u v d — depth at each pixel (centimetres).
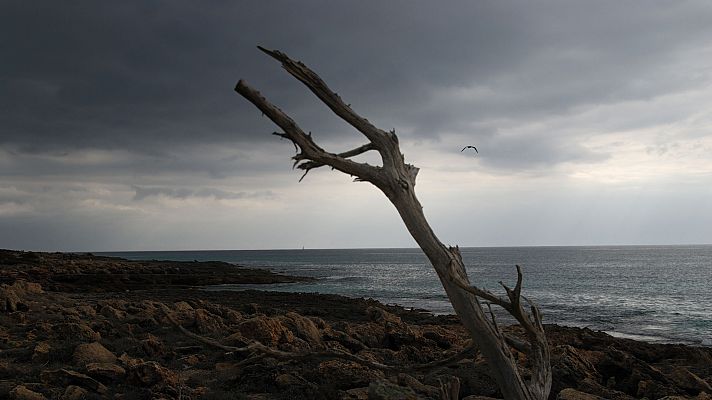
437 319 3347
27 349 1538
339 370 1327
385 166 427
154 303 2981
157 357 1577
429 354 1753
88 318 2350
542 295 5856
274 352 503
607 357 1597
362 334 2150
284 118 405
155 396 1112
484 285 7112
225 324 2286
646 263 14350
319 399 1172
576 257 19625
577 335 2383
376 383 732
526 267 12275
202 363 1504
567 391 1187
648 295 5859
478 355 1571
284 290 6347
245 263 16450
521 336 1938
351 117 423
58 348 1514
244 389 1231
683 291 6328
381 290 6406
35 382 1198
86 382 1177
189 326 2170
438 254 427
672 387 1443
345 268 12681
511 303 440
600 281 7888
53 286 5178
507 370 433
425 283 7562
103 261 9750
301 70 407
